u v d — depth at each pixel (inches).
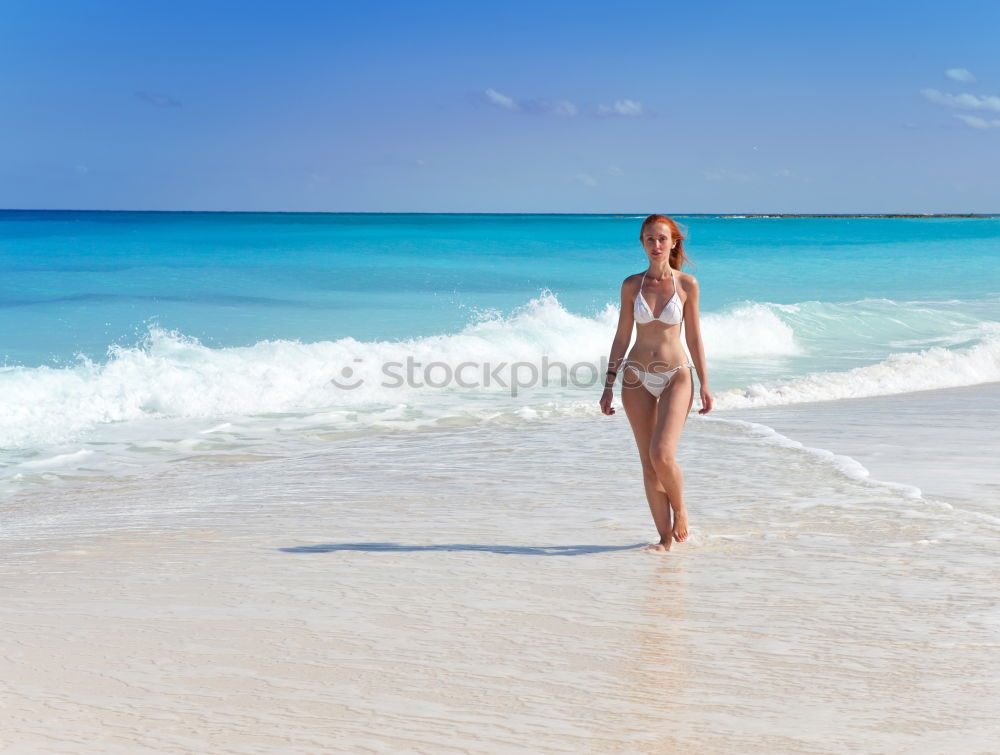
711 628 139.7
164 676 117.1
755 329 608.1
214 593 159.0
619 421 379.9
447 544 197.5
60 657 124.3
